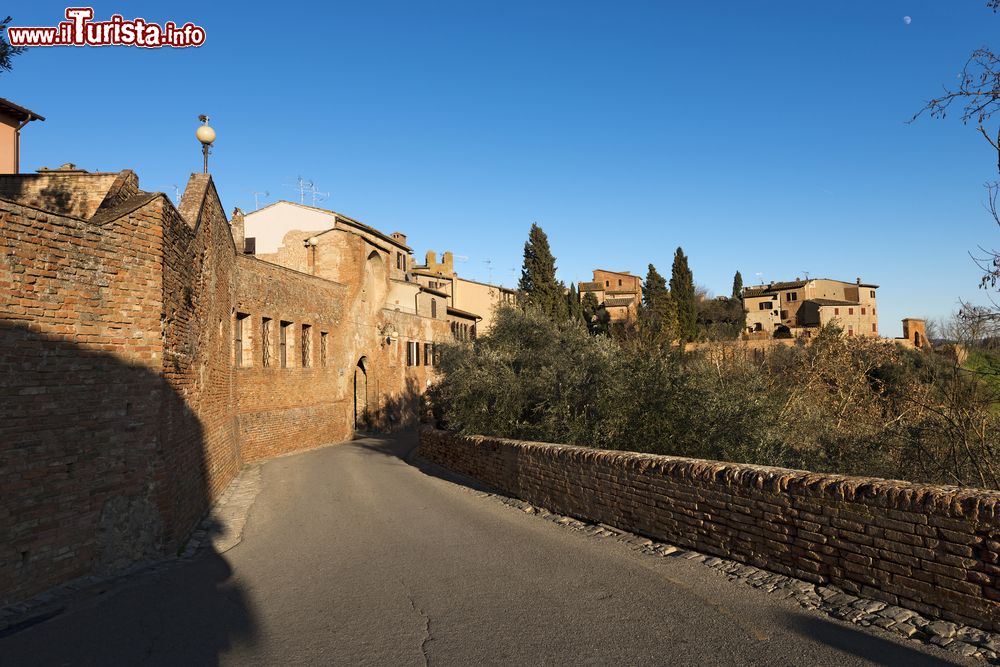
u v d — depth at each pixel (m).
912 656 4.86
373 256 39.75
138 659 5.63
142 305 9.48
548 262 49.78
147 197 9.80
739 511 7.53
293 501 14.39
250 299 23.56
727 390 12.88
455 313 55.81
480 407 18.28
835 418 13.34
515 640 5.64
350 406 34.81
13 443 7.56
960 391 9.83
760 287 86.75
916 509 5.64
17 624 6.78
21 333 7.72
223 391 17.33
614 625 5.87
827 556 6.43
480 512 12.12
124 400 9.09
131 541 9.05
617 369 15.12
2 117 22.23
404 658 5.39
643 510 9.20
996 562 5.07
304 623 6.38
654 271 66.38
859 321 76.81
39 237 8.00
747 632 5.52
